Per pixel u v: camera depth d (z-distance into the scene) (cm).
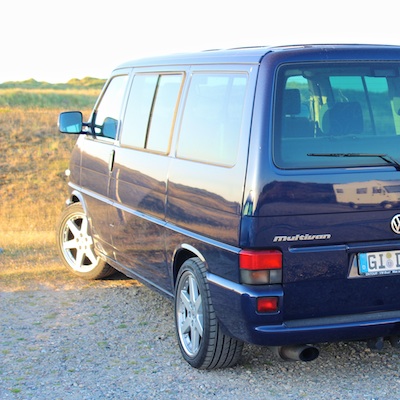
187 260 534
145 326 634
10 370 538
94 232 740
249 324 459
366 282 472
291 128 462
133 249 638
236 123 480
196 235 513
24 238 1027
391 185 471
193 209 516
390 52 496
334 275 464
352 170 465
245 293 456
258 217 450
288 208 453
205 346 508
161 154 577
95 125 747
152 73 636
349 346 568
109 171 682
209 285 495
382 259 475
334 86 477
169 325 636
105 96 743
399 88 494
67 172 822
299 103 467
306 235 457
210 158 503
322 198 457
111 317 662
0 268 841
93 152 732
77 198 814
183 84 570
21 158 2222
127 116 666
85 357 562
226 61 515
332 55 481
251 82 475
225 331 491
